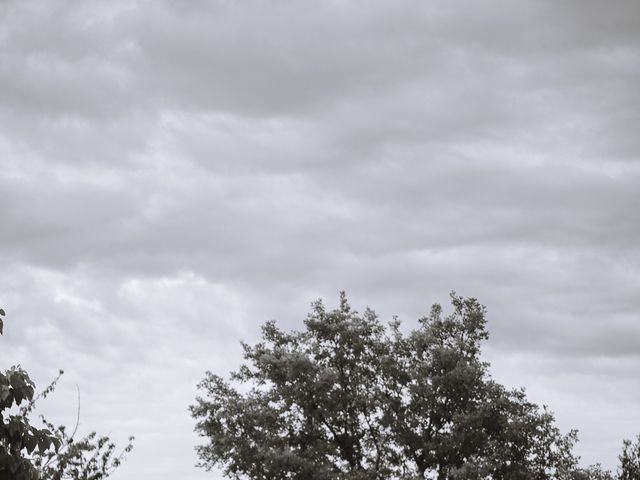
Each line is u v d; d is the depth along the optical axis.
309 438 45.94
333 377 45.34
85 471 34.00
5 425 13.31
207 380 47.31
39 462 21.09
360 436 46.69
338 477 43.91
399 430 45.50
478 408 44.97
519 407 46.19
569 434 46.09
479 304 48.97
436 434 45.78
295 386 45.47
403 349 48.44
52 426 33.47
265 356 45.88
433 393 45.88
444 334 48.78
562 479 45.22
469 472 42.28
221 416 45.03
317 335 48.41
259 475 43.97
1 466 13.23
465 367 45.31
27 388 13.56
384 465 46.16
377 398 46.81
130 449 35.31
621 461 48.41
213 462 44.88
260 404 46.06
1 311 14.05
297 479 43.62
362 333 47.97
